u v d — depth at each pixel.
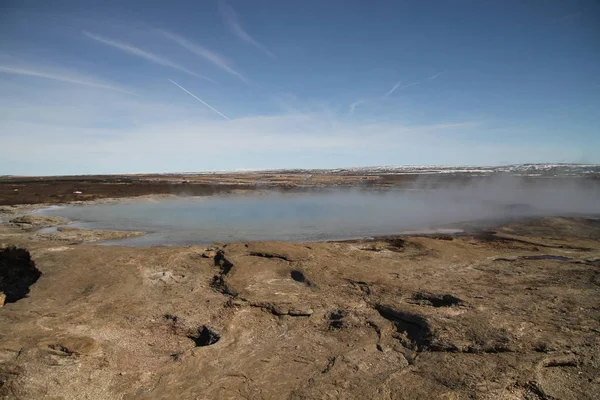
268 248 9.57
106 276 7.88
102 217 18.64
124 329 5.82
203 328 5.94
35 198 26.75
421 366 4.70
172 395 4.32
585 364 4.50
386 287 7.24
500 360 4.66
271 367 4.87
